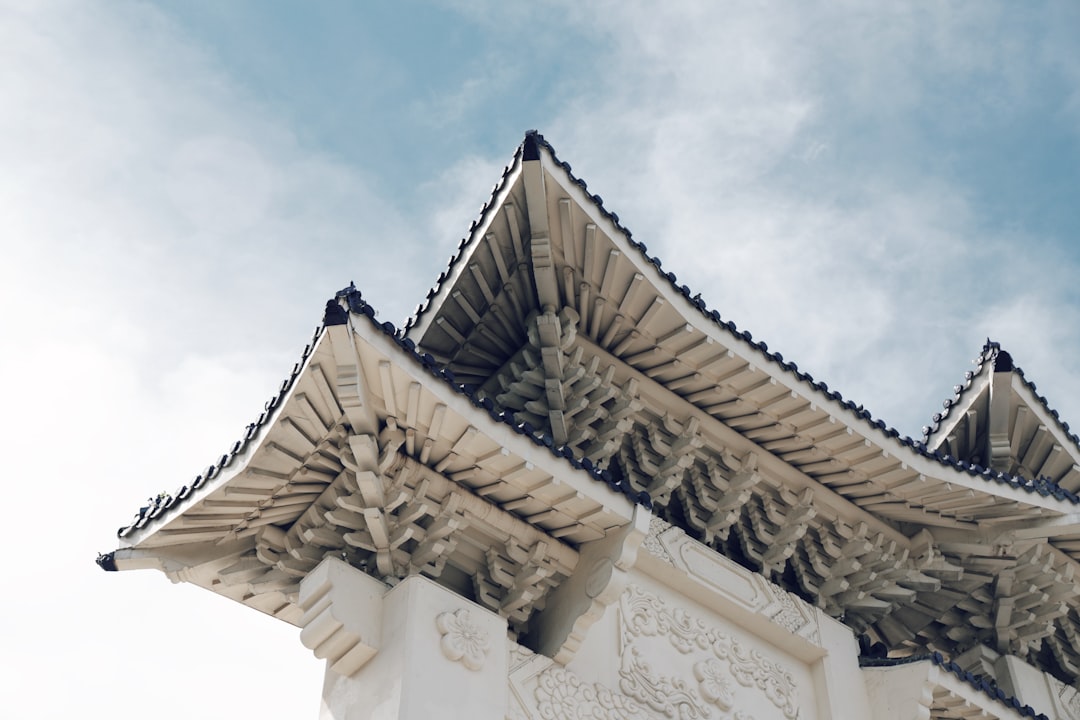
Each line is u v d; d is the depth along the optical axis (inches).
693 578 706.8
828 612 781.3
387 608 589.6
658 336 718.5
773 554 768.3
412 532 605.0
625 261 692.7
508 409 730.2
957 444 903.7
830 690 721.6
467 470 606.5
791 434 753.0
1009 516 791.7
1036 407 887.7
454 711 558.3
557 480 605.6
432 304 724.7
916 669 725.9
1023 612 831.7
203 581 635.5
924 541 805.2
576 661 638.5
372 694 564.7
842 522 788.0
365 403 565.9
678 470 742.5
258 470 584.1
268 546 621.9
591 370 717.9
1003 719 737.0
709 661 691.4
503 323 728.3
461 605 595.5
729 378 730.2
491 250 700.0
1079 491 911.7
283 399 565.3
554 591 643.5
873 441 747.4
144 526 619.8
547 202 679.1
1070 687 855.7
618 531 626.5
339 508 601.6
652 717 645.9
